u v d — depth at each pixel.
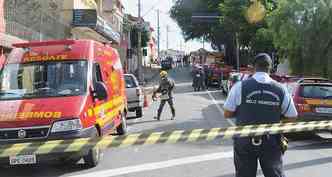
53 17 31.66
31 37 26.09
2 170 11.03
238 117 6.55
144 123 19.61
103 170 10.73
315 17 27.94
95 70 11.98
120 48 69.81
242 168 6.46
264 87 6.46
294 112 6.56
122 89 15.67
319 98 15.11
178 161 11.52
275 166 6.41
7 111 10.26
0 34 21.44
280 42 29.83
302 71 29.36
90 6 46.62
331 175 10.09
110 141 7.71
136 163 11.39
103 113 11.97
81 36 39.91
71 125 10.06
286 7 29.03
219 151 12.71
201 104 28.89
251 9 52.09
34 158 9.87
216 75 47.62
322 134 16.30
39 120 10.02
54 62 11.56
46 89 11.03
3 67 11.62
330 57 28.33
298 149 13.34
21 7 25.86
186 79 63.56
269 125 6.41
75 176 10.26
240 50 62.97
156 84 56.59
